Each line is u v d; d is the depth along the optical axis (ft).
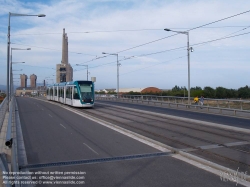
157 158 36.52
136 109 118.83
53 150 41.50
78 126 67.62
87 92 122.21
